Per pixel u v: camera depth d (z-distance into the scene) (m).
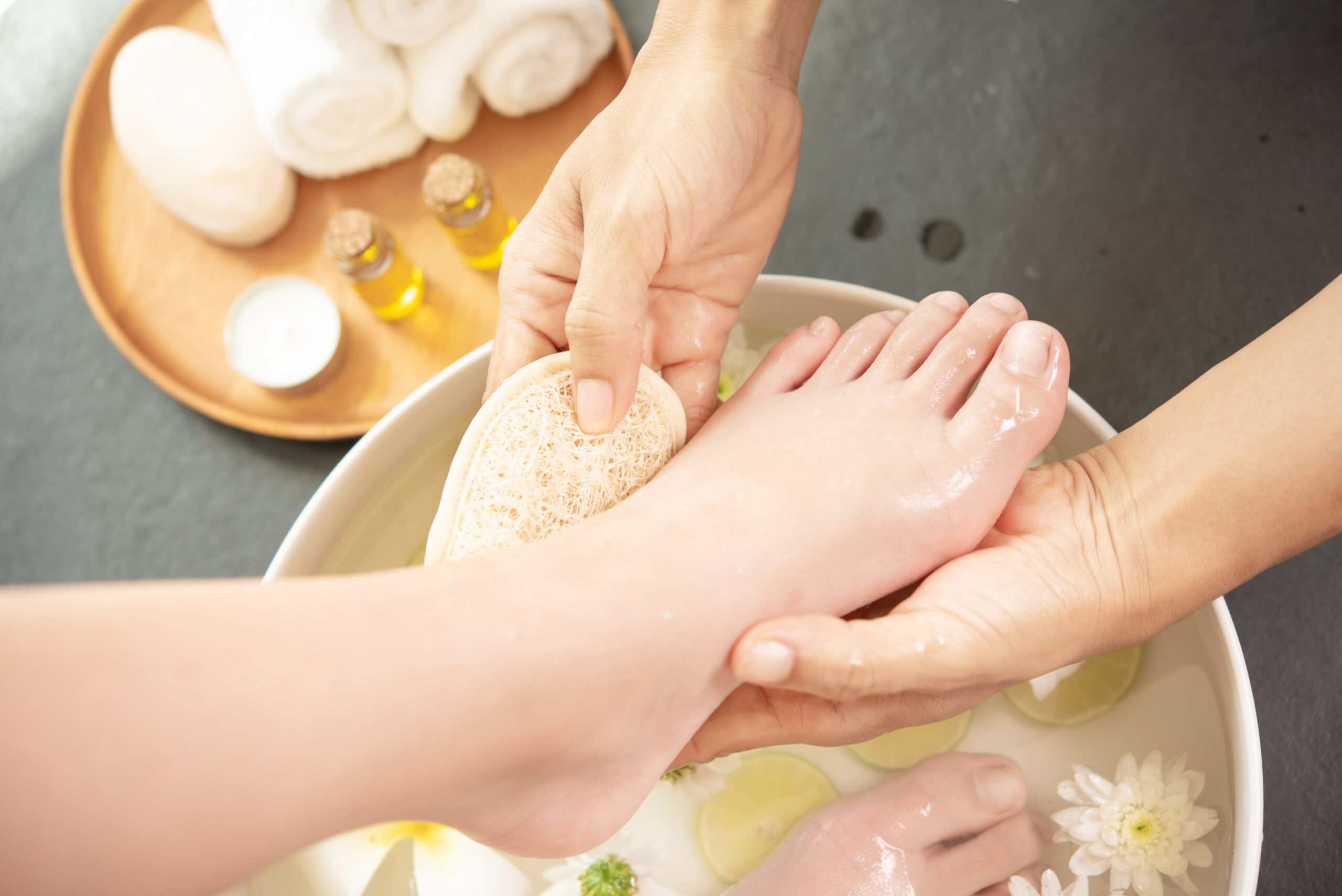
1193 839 0.52
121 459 0.66
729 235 0.54
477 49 0.62
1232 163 0.64
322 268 0.66
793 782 0.57
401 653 0.41
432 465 0.57
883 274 0.65
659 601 0.44
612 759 0.45
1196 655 0.52
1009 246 0.65
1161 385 0.63
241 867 0.39
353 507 0.55
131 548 0.65
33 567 0.65
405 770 0.40
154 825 0.37
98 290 0.65
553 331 0.52
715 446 0.50
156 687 0.38
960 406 0.52
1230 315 0.63
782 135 0.53
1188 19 0.65
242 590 0.40
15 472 0.66
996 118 0.66
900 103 0.66
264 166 0.64
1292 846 0.58
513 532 0.49
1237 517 0.47
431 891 0.54
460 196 0.60
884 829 0.55
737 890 0.55
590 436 0.50
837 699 0.47
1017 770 0.56
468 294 0.65
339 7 0.60
